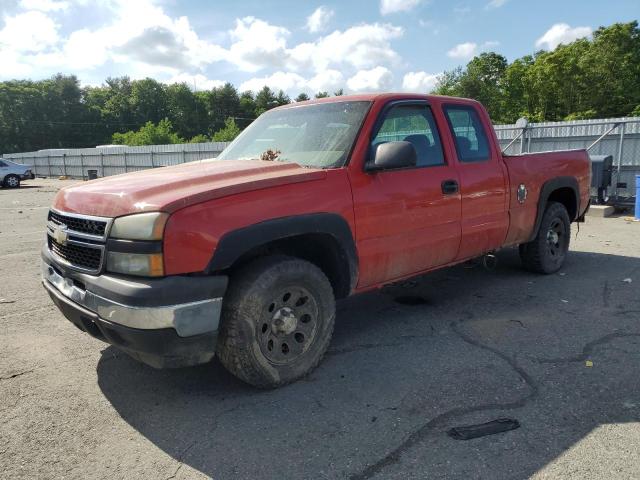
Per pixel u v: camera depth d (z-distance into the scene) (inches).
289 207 126.1
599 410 116.3
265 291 121.6
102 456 103.7
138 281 108.5
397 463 98.7
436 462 98.6
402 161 135.9
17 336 169.8
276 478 95.3
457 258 181.6
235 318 119.3
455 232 173.6
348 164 142.9
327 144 150.7
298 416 116.8
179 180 123.8
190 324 109.8
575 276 233.8
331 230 134.1
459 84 2632.9
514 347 153.8
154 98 4734.3
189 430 112.3
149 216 108.0
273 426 113.0
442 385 130.2
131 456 103.5
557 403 119.8
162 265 107.7
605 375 133.7
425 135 168.6
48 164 1605.6
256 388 130.0
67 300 123.6
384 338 163.6
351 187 140.3
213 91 4987.7
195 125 4832.7
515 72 2421.3
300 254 143.9
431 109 172.9
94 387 133.7
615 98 2087.8
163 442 108.2
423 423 112.5
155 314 106.0
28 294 219.0
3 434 112.1
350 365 143.5
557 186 224.2
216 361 148.2
